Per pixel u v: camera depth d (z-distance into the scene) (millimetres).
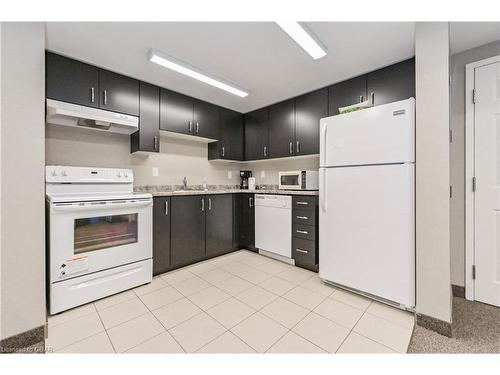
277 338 1456
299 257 2646
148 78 2484
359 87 2420
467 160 1955
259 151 3508
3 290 1321
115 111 2320
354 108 2068
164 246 2473
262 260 2934
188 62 2170
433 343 1412
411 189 1639
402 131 1673
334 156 2062
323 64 2211
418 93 1566
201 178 3498
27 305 1385
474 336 1474
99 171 2273
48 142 2221
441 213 1493
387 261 1752
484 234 1891
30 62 1388
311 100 2850
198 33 1753
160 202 2445
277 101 3223
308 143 2885
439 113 1488
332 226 2084
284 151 3162
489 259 1874
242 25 1666
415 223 1644
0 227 1312
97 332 1512
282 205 2820
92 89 2176
